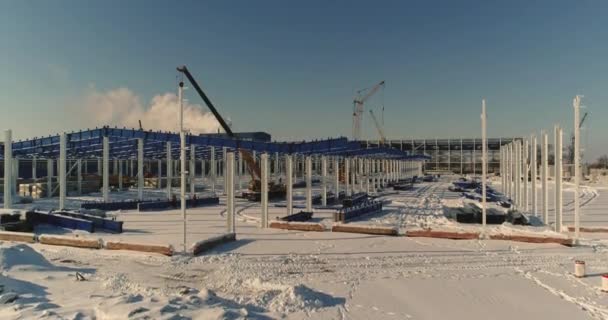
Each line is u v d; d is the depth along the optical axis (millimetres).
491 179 68125
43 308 7211
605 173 60906
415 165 81062
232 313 6945
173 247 13180
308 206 23172
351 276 10383
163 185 49531
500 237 14742
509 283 9703
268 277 10297
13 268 10055
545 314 7727
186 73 34750
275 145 21906
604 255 12492
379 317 7531
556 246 13734
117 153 36469
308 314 7559
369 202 25547
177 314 6684
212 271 10914
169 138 24406
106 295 8414
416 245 14023
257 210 25703
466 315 7688
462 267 11195
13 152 31188
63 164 23359
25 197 33031
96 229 17484
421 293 8984
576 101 14234
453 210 21953
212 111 36406
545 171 19078
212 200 29109
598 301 8422
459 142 89062
